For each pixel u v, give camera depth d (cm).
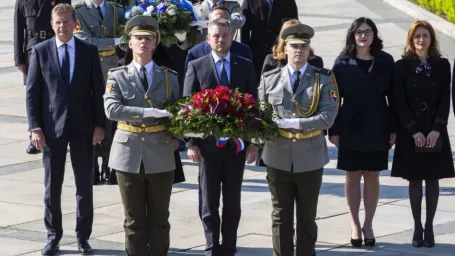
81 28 2378
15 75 3650
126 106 1633
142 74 1662
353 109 1855
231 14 2361
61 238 1912
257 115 1625
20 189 2294
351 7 5247
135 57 1664
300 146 1653
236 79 1759
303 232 1700
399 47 4041
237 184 1738
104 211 2116
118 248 1870
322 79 1662
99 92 1836
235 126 1600
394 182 2323
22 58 2575
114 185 2331
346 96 1861
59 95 1806
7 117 3022
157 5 2339
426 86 1852
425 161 1853
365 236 1878
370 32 1838
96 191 2278
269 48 2506
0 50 4206
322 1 5491
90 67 1825
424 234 1884
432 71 1853
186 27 2317
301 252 1706
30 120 1800
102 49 2372
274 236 1698
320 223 2012
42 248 1872
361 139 1844
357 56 1864
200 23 2372
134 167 1636
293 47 1653
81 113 1820
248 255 1812
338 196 2211
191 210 2125
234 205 1745
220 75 1759
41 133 1806
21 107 3152
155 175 1647
